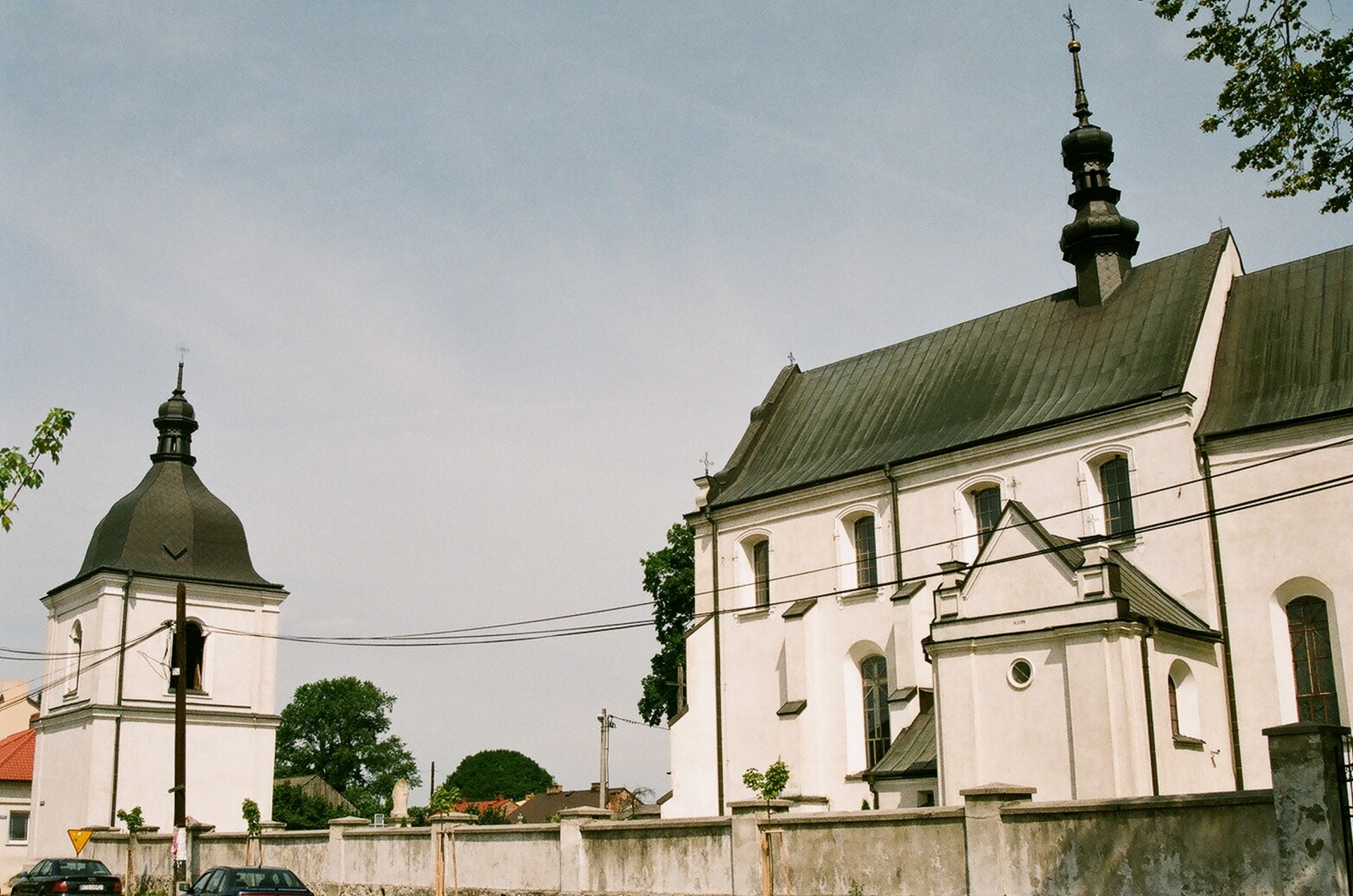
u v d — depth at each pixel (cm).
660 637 6619
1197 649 3738
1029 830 2691
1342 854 2200
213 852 5169
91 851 5991
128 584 6450
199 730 6512
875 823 2991
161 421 6975
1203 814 2427
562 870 3678
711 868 3312
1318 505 3712
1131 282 4616
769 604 5050
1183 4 2331
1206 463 3938
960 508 4491
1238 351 4188
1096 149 4719
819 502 4944
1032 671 3622
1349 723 3578
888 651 4569
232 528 6894
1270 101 2297
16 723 8475
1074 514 4172
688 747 5106
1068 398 4362
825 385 5544
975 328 5059
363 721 11619
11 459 1953
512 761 15738
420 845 4172
